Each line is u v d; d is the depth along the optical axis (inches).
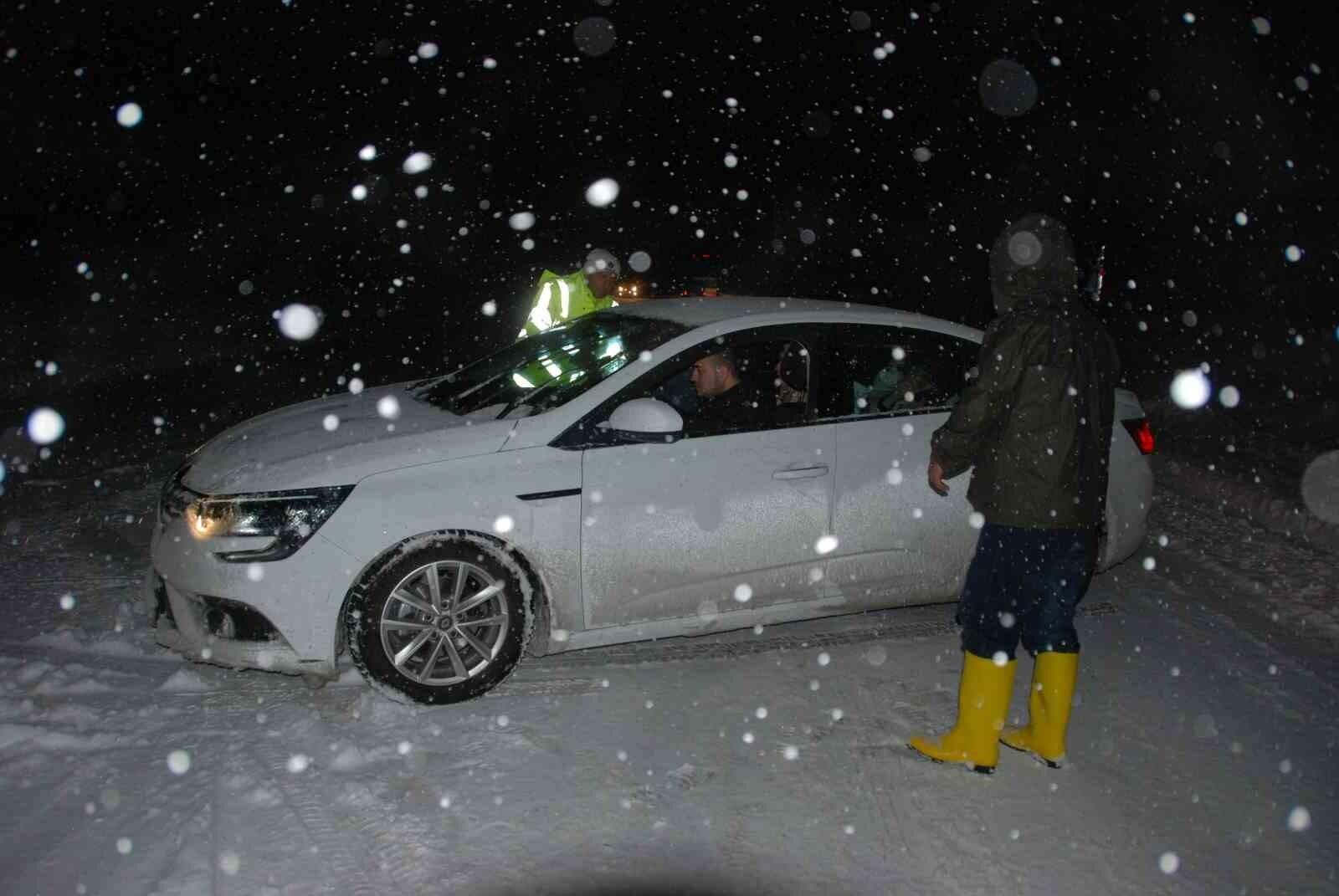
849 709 169.9
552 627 171.9
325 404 203.3
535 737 156.5
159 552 167.6
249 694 167.6
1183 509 310.3
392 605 162.9
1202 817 141.1
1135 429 217.6
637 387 178.5
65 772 140.9
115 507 275.6
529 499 167.8
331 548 159.0
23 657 177.2
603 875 123.0
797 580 186.5
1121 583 239.8
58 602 203.8
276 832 128.2
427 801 136.9
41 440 360.8
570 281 289.7
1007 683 150.4
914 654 194.1
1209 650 199.8
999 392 145.7
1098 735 164.2
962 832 135.5
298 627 158.2
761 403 185.9
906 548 193.3
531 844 128.6
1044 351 145.2
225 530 159.5
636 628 177.3
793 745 157.0
